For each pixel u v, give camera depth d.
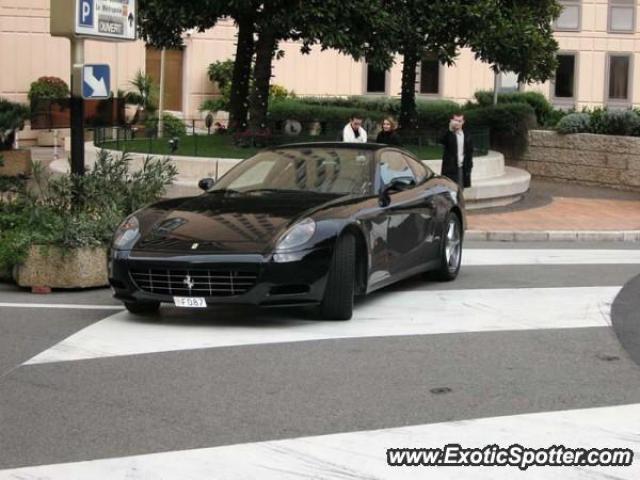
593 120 25.86
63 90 30.62
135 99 30.47
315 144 11.84
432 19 21.23
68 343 9.15
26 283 11.73
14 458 6.36
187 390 7.73
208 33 34.28
